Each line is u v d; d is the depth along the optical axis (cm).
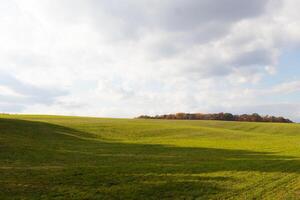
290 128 10531
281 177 2698
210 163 3388
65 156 3616
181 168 3009
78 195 1992
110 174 2623
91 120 9794
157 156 3891
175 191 2147
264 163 3459
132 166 3044
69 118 10325
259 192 2175
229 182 2464
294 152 4619
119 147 4784
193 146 5275
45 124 7119
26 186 2142
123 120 11056
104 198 1953
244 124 11519
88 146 4756
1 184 2150
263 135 8000
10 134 5256
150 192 2108
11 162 3014
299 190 2252
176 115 19750
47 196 1948
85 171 2712
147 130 7600
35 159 3275
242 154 4303
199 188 2250
